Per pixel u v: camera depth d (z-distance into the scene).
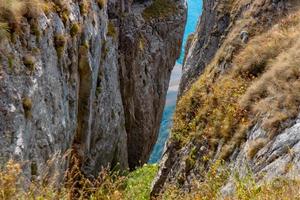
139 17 45.34
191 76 30.45
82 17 24.20
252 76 16.86
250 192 8.25
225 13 27.58
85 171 27.41
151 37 46.78
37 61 16.92
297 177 8.73
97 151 29.55
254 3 22.00
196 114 19.12
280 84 13.77
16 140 14.14
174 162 19.39
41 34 17.80
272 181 9.05
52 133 18.16
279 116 12.39
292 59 14.29
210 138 16.34
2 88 14.16
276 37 17.62
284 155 10.73
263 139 12.28
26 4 17.11
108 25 34.91
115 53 35.81
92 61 25.16
